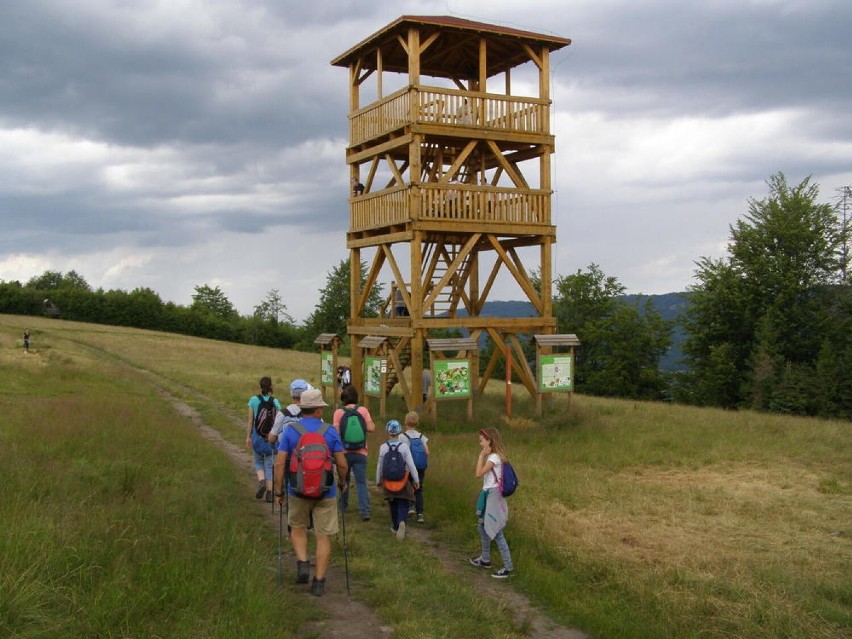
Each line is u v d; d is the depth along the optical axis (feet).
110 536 24.79
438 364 67.87
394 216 72.59
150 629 19.60
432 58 81.66
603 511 41.06
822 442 66.85
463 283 82.23
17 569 20.34
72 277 467.52
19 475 31.04
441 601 26.45
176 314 326.44
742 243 160.86
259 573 25.17
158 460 43.45
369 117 76.95
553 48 76.33
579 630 25.59
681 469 55.31
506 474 31.27
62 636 18.24
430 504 40.68
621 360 194.39
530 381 75.97
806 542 36.55
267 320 349.00
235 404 88.69
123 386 98.63
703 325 164.25
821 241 154.92
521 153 78.43
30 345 151.23
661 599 27.50
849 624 26.25
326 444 26.78
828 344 143.23
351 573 29.09
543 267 76.38
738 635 24.98
